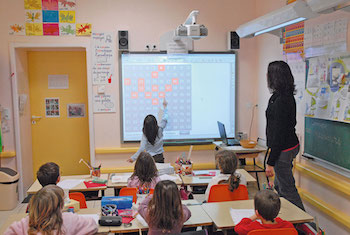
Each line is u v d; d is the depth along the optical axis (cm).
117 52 484
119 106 494
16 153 476
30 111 522
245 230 216
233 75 514
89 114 489
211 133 519
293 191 316
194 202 280
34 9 464
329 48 332
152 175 295
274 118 305
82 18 474
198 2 495
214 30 502
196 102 509
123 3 480
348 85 306
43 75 520
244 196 287
